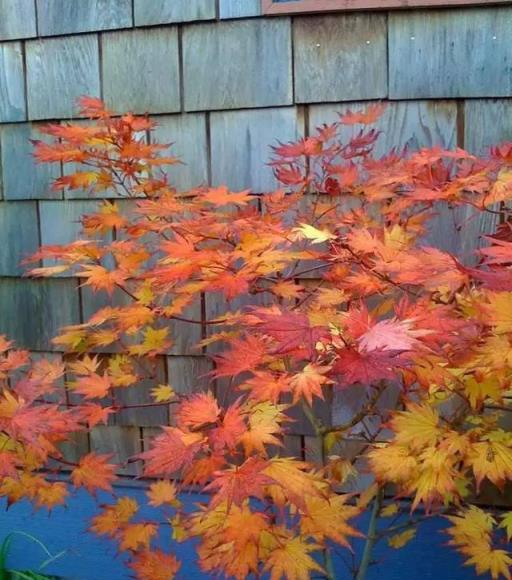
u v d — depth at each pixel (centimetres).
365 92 181
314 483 114
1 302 218
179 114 195
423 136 179
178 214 156
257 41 186
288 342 93
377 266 116
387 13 177
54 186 168
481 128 175
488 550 141
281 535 125
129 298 206
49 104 204
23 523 221
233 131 191
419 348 95
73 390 170
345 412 191
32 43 204
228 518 114
